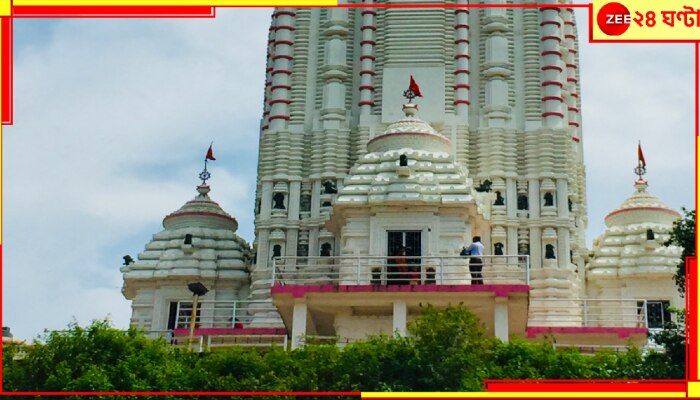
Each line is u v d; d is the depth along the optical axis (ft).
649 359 113.39
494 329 129.70
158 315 174.70
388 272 134.62
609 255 176.04
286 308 134.10
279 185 179.22
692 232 118.93
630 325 169.58
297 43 189.47
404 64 183.42
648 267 171.01
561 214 173.58
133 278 176.35
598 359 114.52
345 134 181.16
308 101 186.09
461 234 144.87
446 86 181.88
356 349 109.81
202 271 176.24
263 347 140.77
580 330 145.79
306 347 112.68
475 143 179.22
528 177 176.35
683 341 112.88
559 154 177.58
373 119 180.75
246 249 183.93
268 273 172.55
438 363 105.81
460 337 108.58
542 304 165.27
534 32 186.09
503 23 185.98
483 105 181.78
